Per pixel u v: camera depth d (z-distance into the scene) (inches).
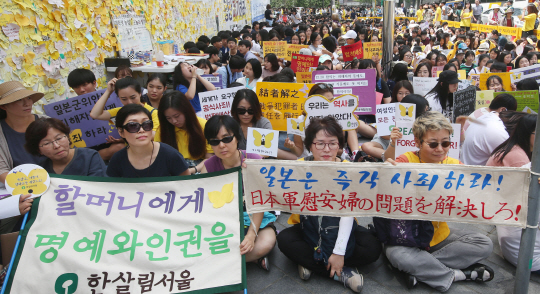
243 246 98.7
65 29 218.4
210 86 214.2
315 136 109.8
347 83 197.9
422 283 113.8
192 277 93.8
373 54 331.3
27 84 191.6
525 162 118.0
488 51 437.1
